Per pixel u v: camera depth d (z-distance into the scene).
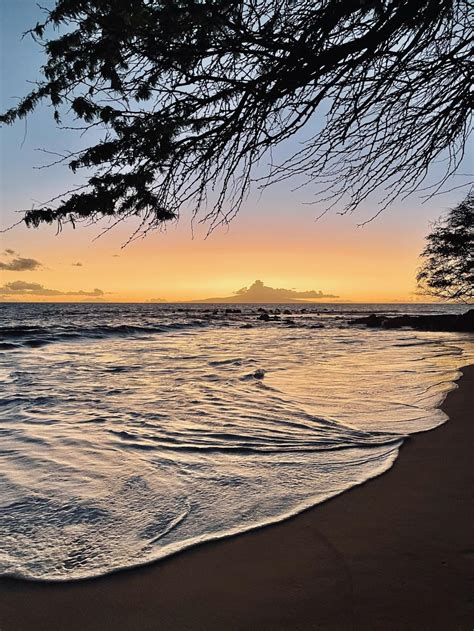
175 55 2.01
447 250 25.34
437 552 3.08
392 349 19.17
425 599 2.58
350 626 2.39
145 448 5.54
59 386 10.22
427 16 2.16
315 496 4.07
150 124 2.10
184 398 8.66
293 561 3.04
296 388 9.54
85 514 3.78
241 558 3.09
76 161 2.05
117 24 1.87
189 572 2.94
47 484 4.43
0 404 8.28
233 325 43.00
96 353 18.03
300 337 27.67
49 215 2.01
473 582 2.72
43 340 23.05
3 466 4.94
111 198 2.08
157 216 2.30
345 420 6.73
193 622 2.47
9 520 3.68
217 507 3.88
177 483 4.43
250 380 10.78
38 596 2.72
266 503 3.95
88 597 2.71
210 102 2.16
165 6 1.83
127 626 2.46
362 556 3.06
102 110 2.08
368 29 2.21
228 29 2.01
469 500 3.89
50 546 3.28
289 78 2.11
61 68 2.07
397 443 5.56
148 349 19.80
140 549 3.23
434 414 6.95
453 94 2.59
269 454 5.27
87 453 5.37
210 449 5.48
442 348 19.45
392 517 3.62
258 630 2.40
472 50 2.36
